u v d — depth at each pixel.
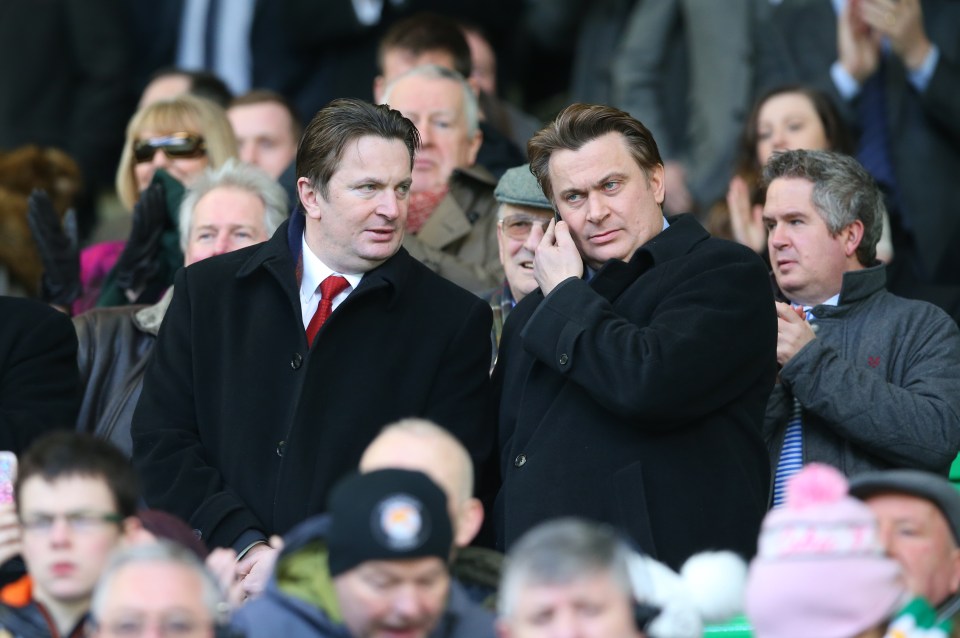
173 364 19.31
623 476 17.75
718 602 15.42
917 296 23.89
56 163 28.53
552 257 18.50
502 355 19.48
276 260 19.16
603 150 18.48
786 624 13.57
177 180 24.64
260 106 29.02
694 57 31.72
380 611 13.43
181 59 37.03
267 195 23.12
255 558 18.11
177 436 19.05
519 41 36.72
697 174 31.14
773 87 29.20
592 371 17.66
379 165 18.80
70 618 15.28
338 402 18.77
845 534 13.59
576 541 12.81
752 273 18.25
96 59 36.16
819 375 19.52
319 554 14.70
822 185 20.44
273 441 18.81
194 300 19.42
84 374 21.78
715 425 18.08
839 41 29.45
